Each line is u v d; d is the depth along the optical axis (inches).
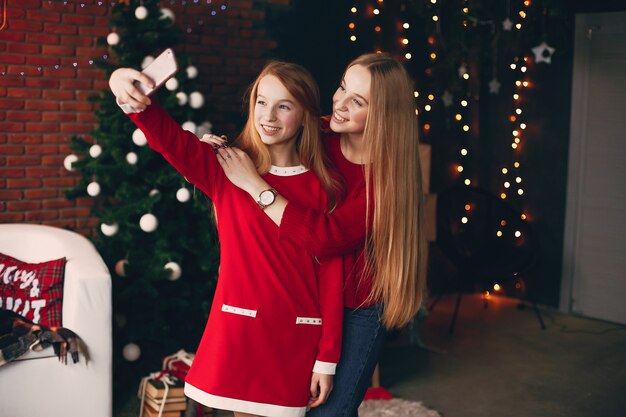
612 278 228.8
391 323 89.3
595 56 226.2
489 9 232.4
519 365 192.1
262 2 213.2
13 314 136.9
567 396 172.7
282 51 216.7
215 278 176.1
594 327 225.3
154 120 78.7
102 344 138.0
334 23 222.1
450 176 251.3
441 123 246.4
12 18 179.6
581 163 231.9
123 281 169.8
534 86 240.5
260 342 83.0
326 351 85.1
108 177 167.2
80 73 188.4
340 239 82.9
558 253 239.5
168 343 169.5
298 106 84.4
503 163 250.5
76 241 151.3
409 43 234.7
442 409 163.3
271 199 81.9
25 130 183.9
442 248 219.9
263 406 83.8
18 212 185.2
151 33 168.2
